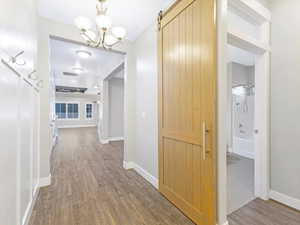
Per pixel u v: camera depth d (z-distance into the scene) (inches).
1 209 38.1
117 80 277.9
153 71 107.8
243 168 135.7
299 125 76.9
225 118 62.2
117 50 131.2
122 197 89.7
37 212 75.4
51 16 102.0
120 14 99.8
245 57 177.5
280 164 83.6
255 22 87.4
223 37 60.7
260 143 88.5
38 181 92.0
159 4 90.7
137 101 133.0
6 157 41.4
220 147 61.1
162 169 92.0
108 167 139.8
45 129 103.2
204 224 63.1
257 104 89.7
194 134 68.6
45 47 103.5
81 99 506.6
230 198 88.7
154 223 68.5
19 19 54.1
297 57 77.5
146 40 117.0
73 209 78.2
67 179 113.5
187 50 72.2
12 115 46.1
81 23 70.9
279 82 84.0
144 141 119.6
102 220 70.3
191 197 70.7
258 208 79.0
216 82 60.6
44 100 103.1
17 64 50.6
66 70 238.2
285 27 81.4
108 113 252.1
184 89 74.4
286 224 67.5
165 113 88.7
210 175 60.6
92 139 281.3
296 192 77.8
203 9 63.4
